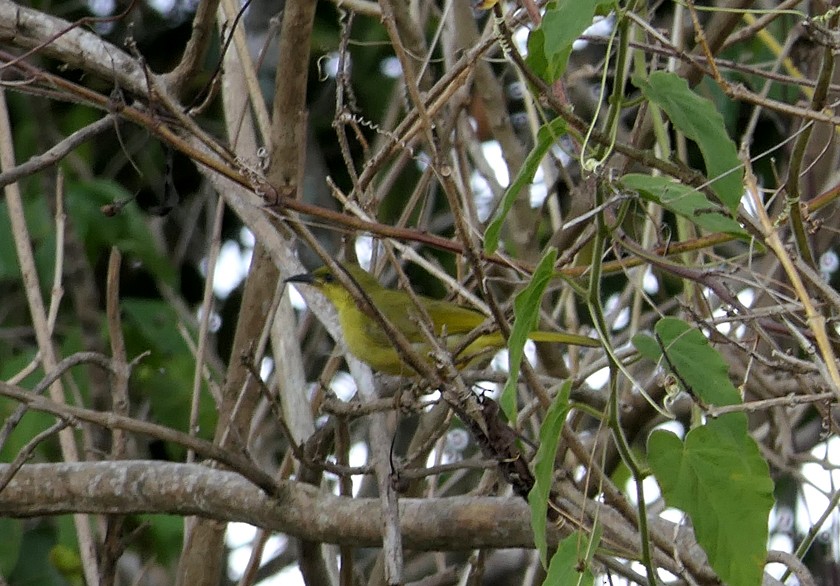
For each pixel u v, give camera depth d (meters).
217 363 13.76
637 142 8.78
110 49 8.77
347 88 7.95
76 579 11.48
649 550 5.67
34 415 11.55
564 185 13.77
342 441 8.01
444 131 9.62
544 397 6.25
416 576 14.41
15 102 14.26
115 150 15.59
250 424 9.40
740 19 10.67
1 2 8.79
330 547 9.23
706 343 5.69
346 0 9.99
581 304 13.81
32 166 8.12
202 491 8.23
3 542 11.53
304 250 15.41
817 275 6.29
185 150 7.53
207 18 8.80
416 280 14.64
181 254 14.66
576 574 5.62
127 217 13.20
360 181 8.12
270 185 7.46
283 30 9.07
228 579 14.80
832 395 5.84
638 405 10.01
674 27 9.34
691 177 6.05
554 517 7.08
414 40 10.10
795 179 6.53
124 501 8.34
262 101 9.54
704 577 6.84
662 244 7.93
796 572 6.52
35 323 9.31
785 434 9.86
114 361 8.52
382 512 7.11
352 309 10.39
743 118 13.91
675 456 5.61
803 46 10.88
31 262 9.45
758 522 5.54
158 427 7.41
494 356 10.26
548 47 5.25
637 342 5.79
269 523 8.13
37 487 8.42
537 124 9.58
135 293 15.66
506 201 5.56
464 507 7.77
